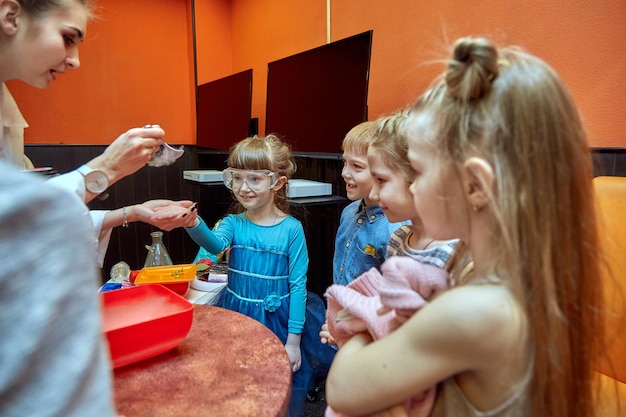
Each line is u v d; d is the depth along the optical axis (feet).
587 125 3.93
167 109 10.91
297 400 4.85
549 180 1.59
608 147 3.76
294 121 7.00
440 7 5.11
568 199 1.62
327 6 7.03
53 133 9.51
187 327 2.36
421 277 1.92
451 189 1.73
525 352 1.61
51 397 1.06
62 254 1.12
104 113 10.06
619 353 3.06
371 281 2.29
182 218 4.26
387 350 1.72
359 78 5.47
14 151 4.04
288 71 7.11
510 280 1.62
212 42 10.75
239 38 10.44
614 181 3.42
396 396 1.69
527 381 1.61
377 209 4.33
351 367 1.81
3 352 1.02
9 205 1.03
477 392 1.68
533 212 1.58
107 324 2.55
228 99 8.73
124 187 10.12
